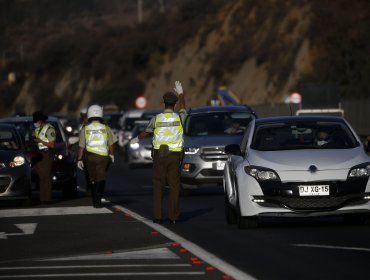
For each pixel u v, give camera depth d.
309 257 31.31
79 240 36.94
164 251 33.25
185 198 57.06
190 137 59.16
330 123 41.91
